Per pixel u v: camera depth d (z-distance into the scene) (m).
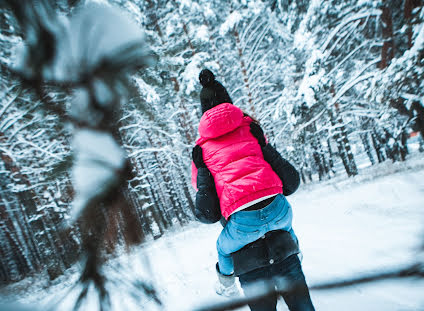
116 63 0.30
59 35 0.27
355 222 3.18
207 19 11.57
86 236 0.29
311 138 10.89
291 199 9.36
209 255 3.66
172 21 10.22
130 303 0.28
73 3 0.28
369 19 7.50
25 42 0.27
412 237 0.41
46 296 0.26
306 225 4.05
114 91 0.30
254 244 1.37
